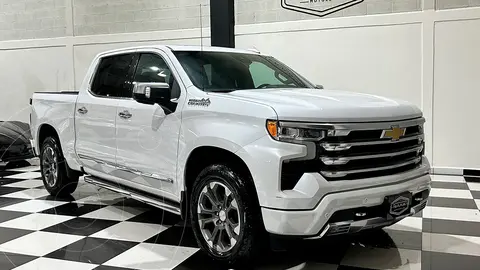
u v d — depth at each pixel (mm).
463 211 4398
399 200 2947
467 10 6105
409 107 3203
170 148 3357
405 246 3443
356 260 3166
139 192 3881
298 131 2668
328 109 2764
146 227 3949
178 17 7770
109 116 4012
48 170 5137
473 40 6129
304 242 3512
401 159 3076
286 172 2670
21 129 6961
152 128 3525
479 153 6242
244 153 2783
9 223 4102
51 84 9016
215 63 3715
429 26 6289
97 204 4758
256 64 4016
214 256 3082
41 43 8992
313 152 2689
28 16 9047
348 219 2770
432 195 5074
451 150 6375
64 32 8773
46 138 5129
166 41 7895
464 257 3209
